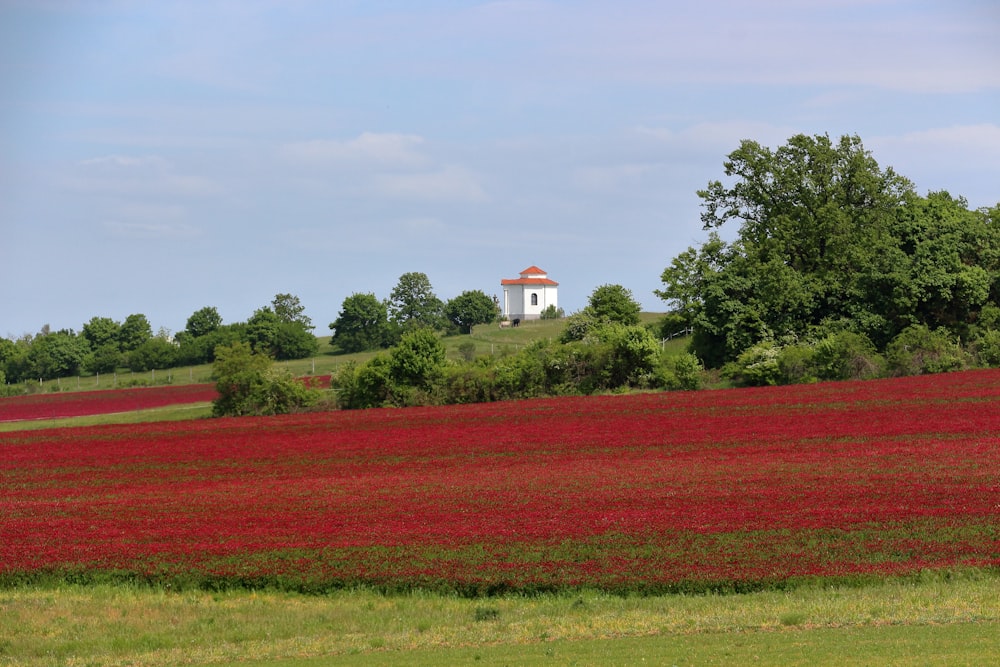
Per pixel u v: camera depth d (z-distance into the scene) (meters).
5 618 45.12
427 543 53.53
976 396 100.50
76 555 54.59
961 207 170.50
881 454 73.50
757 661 32.75
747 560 47.44
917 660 31.66
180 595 49.16
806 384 122.44
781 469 69.75
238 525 60.28
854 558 47.09
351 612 44.12
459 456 85.38
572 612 42.25
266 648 39.53
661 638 37.03
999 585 41.91
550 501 62.75
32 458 98.44
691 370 131.88
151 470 86.94
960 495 58.06
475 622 41.75
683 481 67.31
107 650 40.66
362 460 86.19
